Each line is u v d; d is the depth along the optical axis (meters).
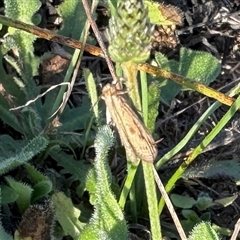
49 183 0.16
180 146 0.16
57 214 0.15
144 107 0.15
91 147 0.18
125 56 0.10
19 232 0.15
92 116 0.17
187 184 0.18
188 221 0.17
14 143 0.17
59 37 0.16
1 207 0.16
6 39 0.18
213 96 0.16
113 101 0.11
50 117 0.17
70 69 0.17
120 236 0.15
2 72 0.18
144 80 0.15
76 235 0.15
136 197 0.17
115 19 0.10
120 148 0.18
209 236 0.15
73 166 0.17
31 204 0.16
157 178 0.13
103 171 0.15
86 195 0.17
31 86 0.18
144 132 0.11
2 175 0.17
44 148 0.16
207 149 0.18
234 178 0.18
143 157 0.12
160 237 0.13
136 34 0.10
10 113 0.17
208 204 0.17
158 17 0.18
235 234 0.14
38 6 0.18
